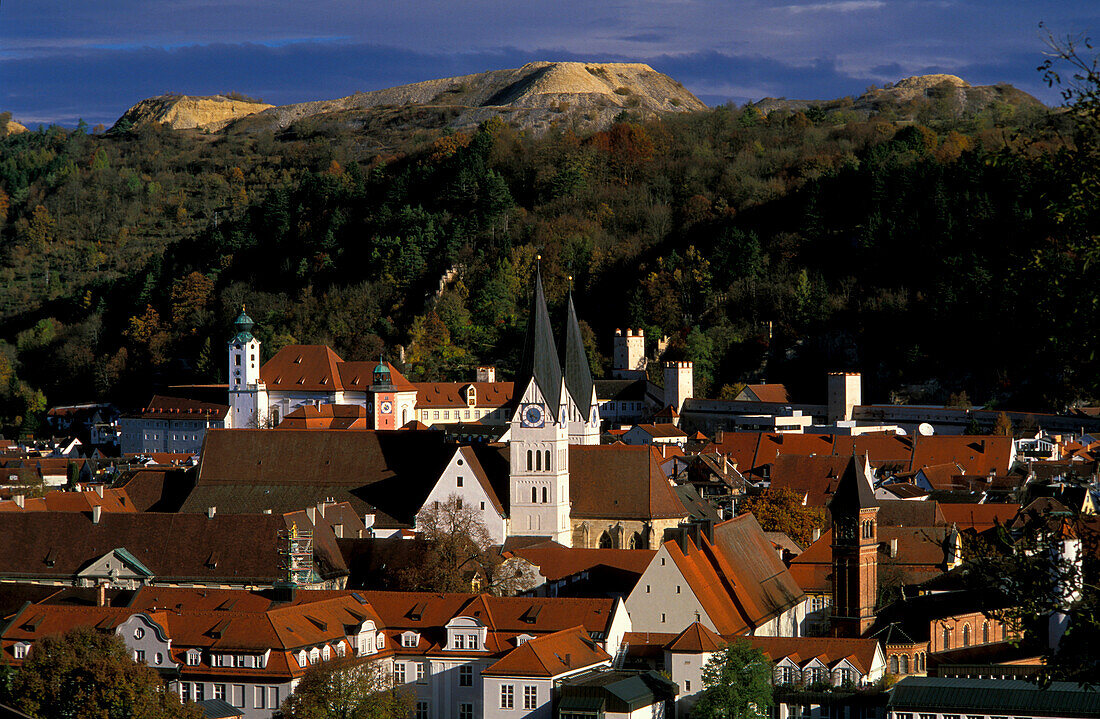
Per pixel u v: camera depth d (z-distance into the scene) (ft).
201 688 640.58
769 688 627.05
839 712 620.49
